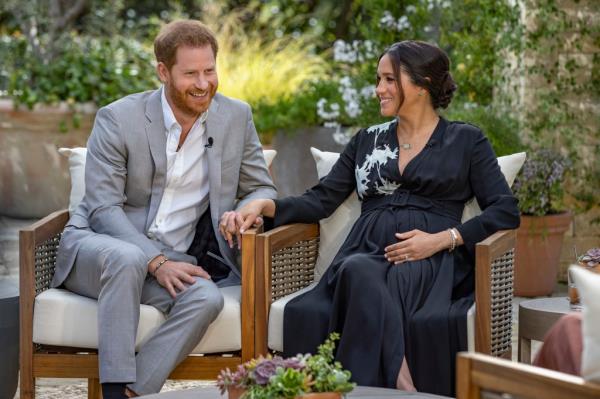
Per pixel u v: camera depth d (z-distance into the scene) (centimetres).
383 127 557
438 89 535
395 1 955
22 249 503
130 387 477
